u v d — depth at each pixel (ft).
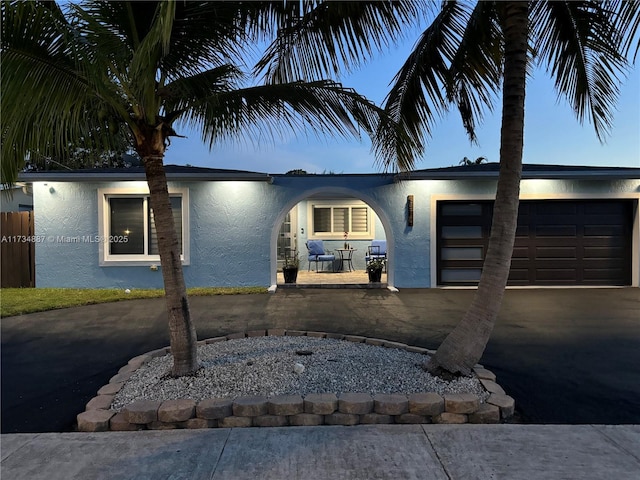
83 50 9.55
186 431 9.87
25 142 9.85
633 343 17.26
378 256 43.75
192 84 12.22
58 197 32.24
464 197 32.94
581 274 33.14
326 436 9.61
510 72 12.14
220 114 12.01
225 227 32.96
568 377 13.41
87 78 10.00
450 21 16.15
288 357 14.11
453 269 33.60
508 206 12.27
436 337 18.47
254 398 10.56
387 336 18.62
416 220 33.17
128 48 10.50
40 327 20.40
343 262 46.24
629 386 12.65
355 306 25.77
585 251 33.14
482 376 12.30
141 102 11.24
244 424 10.17
